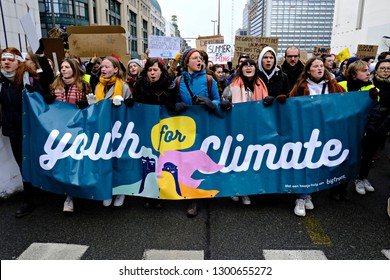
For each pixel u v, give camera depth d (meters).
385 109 3.46
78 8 42.94
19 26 10.52
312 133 3.21
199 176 3.27
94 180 3.10
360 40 22.48
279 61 6.83
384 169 4.72
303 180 3.25
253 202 3.59
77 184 3.06
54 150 3.11
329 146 3.26
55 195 3.84
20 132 3.32
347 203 3.58
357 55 9.79
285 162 3.26
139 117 3.22
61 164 3.10
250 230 2.99
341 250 2.67
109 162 3.18
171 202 3.62
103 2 48.22
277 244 2.76
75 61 3.38
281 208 3.45
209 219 3.21
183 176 3.26
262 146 3.26
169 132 3.23
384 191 3.91
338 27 26.98
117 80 3.49
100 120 3.13
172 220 3.20
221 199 3.69
